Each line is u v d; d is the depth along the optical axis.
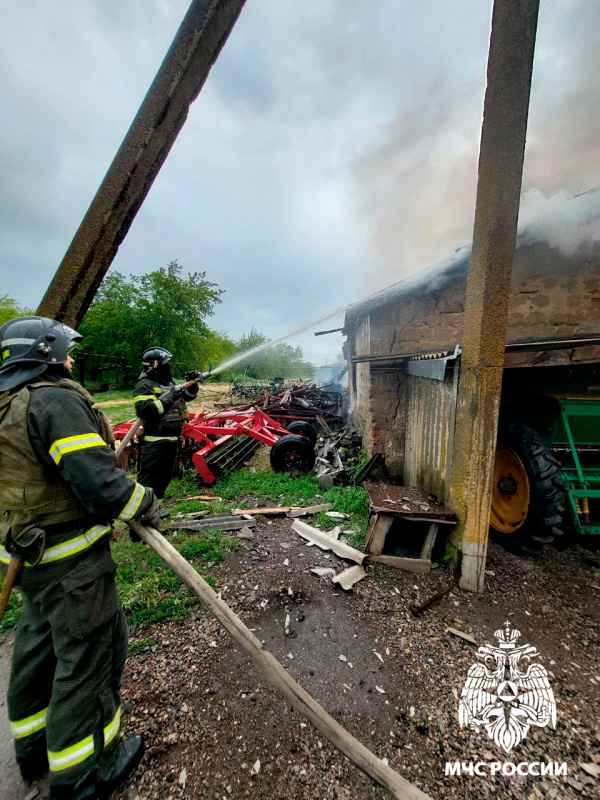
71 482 1.12
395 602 2.38
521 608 2.33
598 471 3.18
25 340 1.23
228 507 3.99
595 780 1.36
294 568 2.76
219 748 1.48
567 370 3.36
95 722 1.24
